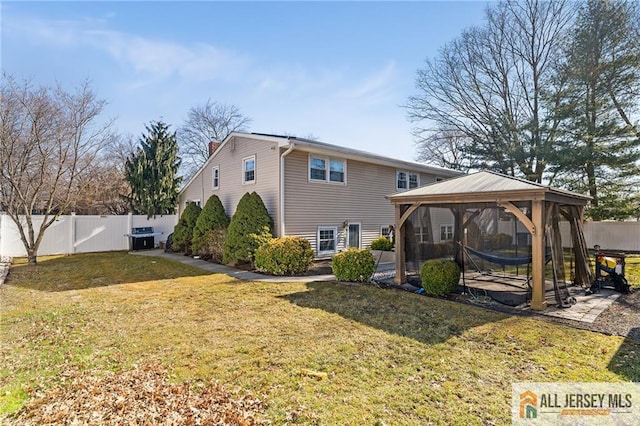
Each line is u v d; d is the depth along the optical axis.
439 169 17.62
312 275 10.00
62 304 6.79
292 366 3.92
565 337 4.89
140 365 3.96
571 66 15.57
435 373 3.76
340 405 3.11
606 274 8.51
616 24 14.48
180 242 15.38
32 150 13.52
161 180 19.45
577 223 8.62
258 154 12.84
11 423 2.79
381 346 4.52
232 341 4.72
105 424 2.77
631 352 4.36
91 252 16.38
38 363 4.01
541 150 16.12
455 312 6.14
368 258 8.94
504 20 19.31
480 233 8.77
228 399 3.21
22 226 13.78
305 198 12.41
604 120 15.09
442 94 21.64
